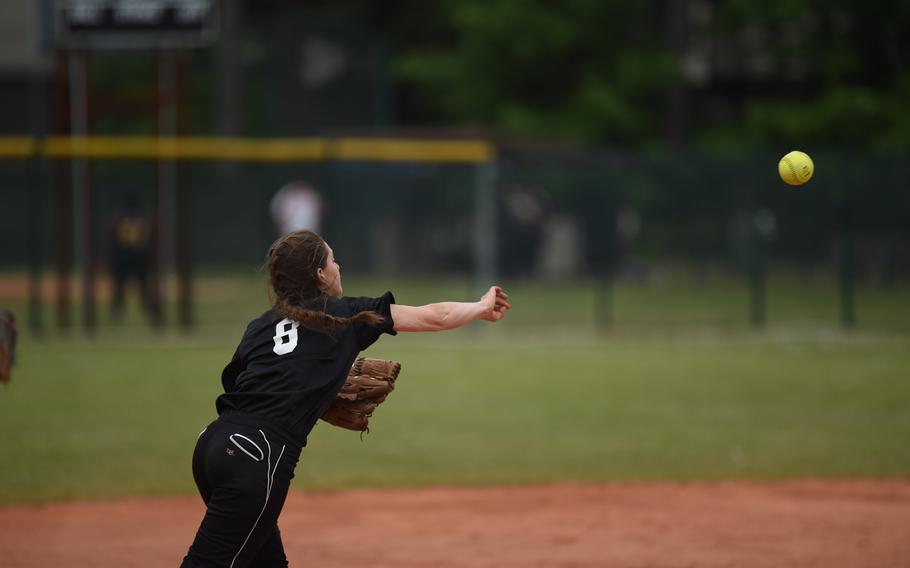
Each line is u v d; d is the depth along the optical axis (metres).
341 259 96.25
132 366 55.50
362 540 26.89
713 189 88.62
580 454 37.50
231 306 82.12
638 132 124.25
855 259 84.25
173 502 31.06
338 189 96.38
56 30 66.44
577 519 29.06
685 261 89.62
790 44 117.56
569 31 125.69
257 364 16.75
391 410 45.66
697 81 129.12
